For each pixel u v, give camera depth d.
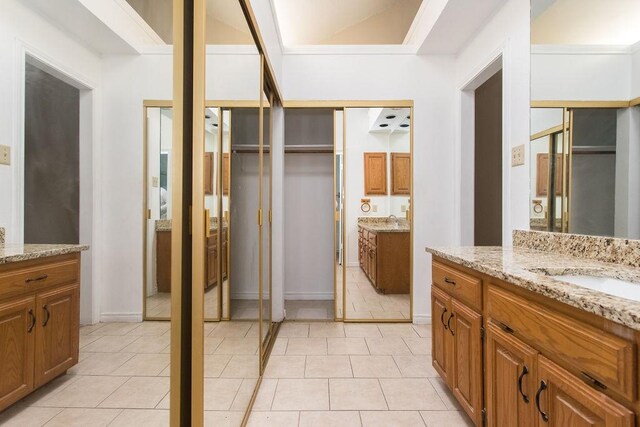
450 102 2.92
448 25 2.45
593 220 1.50
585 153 1.53
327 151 3.55
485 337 1.37
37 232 1.10
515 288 1.16
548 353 0.99
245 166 2.48
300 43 4.11
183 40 1.10
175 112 1.09
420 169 2.93
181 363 1.10
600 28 1.47
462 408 1.67
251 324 2.06
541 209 1.82
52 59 1.19
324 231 3.59
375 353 2.35
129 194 1.45
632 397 0.70
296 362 2.21
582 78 1.55
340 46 2.93
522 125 1.96
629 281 1.15
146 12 1.51
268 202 2.70
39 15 1.13
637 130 1.33
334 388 1.89
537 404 1.01
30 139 1.11
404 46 2.92
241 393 1.73
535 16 1.85
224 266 2.03
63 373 1.14
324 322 2.99
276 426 1.56
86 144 1.34
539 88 1.82
